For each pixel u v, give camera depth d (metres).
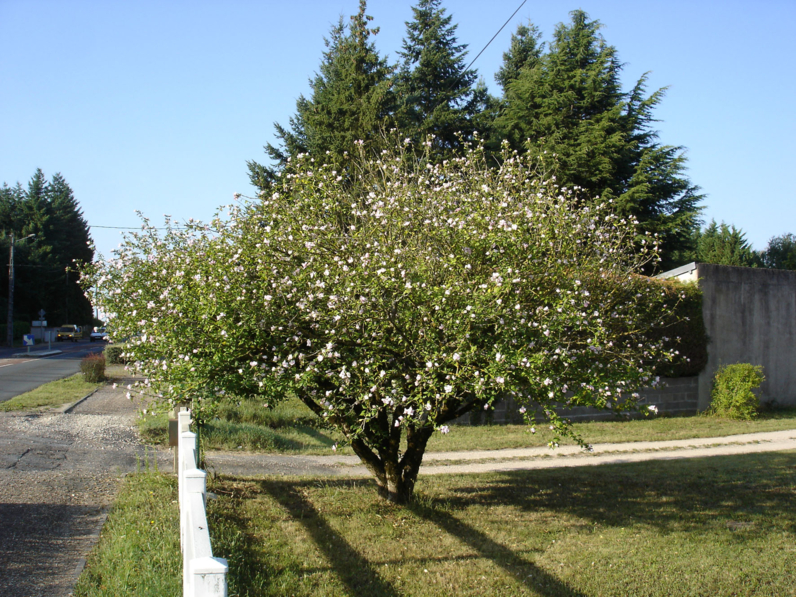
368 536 5.46
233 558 4.55
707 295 14.44
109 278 6.64
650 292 7.69
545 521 6.12
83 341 52.41
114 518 5.39
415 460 6.47
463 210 5.48
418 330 4.89
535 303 5.22
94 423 10.67
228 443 9.82
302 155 6.26
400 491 6.41
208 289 4.93
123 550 4.42
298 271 5.08
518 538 5.60
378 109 18.61
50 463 7.62
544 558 5.14
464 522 6.02
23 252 53.22
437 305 4.70
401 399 4.95
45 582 4.10
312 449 9.93
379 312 4.78
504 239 4.96
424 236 5.56
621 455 9.84
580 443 5.14
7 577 4.14
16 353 32.50
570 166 20.84
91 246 7.46
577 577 4.78
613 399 5.46
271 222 5.53
